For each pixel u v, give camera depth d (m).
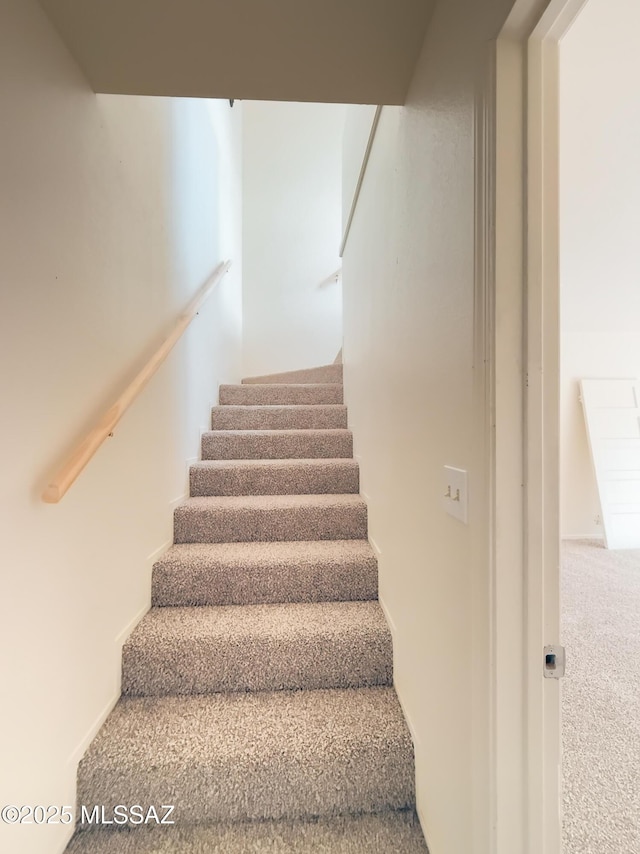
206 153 2.57
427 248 1.05
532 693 0.69
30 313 0.91
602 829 1.09
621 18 1.21
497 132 0.68
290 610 1.59
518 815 0.69
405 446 1.27
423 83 1.08
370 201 1.87
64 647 1.04
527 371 0.69
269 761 1.13
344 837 1.08
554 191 0.69
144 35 1.02
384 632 1.42
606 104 1.51
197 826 1.11
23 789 0.88
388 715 1.26
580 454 3.71
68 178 1.06
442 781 0.93
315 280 4.29
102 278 1.25
